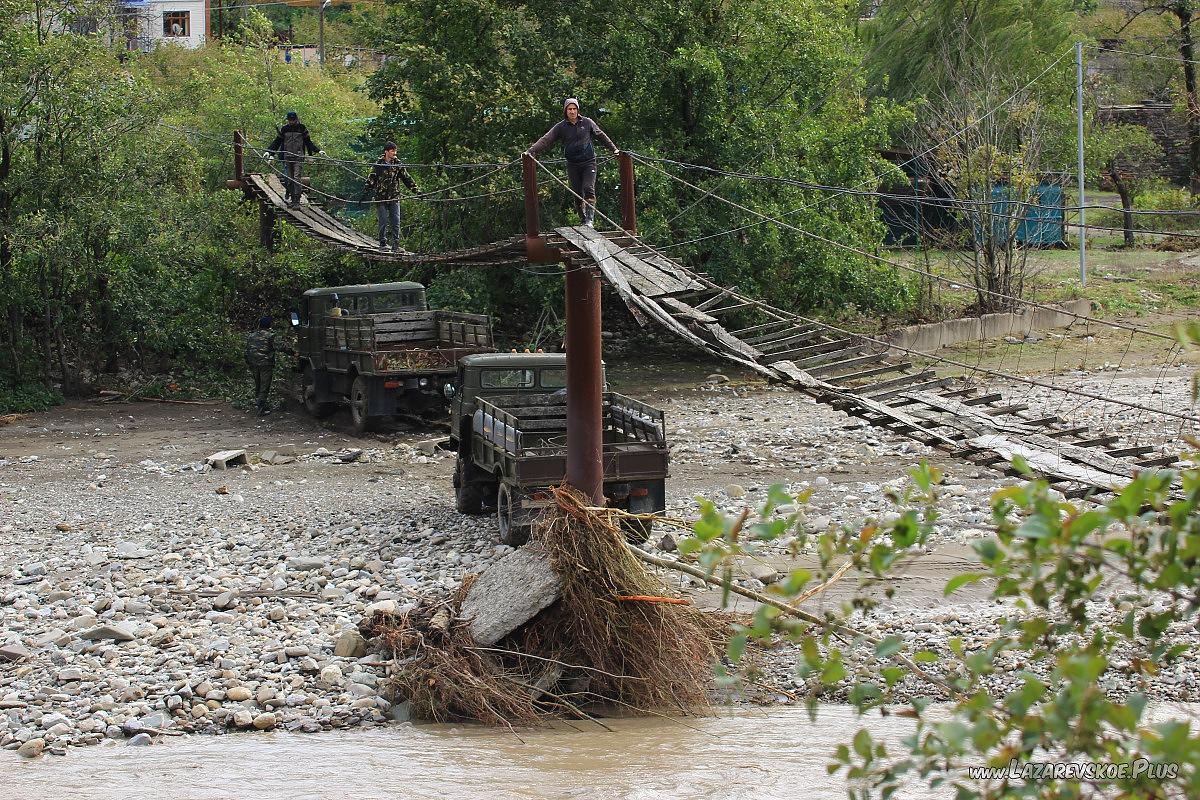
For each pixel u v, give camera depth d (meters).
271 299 33.97
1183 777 3.56
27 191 27.23
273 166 27.88
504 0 30.58
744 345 12.07
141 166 28.02
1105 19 53.97
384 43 30.72
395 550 14.77
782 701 10.07
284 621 11.98
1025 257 36.12
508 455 13.93
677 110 30.55
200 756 9.03
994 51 42.25
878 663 10.40
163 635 11.45
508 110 29.50
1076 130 41.53
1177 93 46.06
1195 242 43.38
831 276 30.34
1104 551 3.71
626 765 8.63
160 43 48.84
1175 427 21.12
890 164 33.22
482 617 10.26
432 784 8.33
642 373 31.14
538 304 31.00
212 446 22.95
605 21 30.66
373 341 22.47
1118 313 35.59
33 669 10.82
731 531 3.93
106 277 28.61
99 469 20.89
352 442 23.02
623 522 13.80
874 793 7.85
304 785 8.38
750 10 30.16
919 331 32.28
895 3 47.03
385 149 24.62
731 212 29.48
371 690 10.22
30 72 26.94
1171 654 3.76
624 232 14.07
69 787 8.43
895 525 3.77
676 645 10.04
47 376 28.81
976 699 3.69
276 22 64.19
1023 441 10.28
